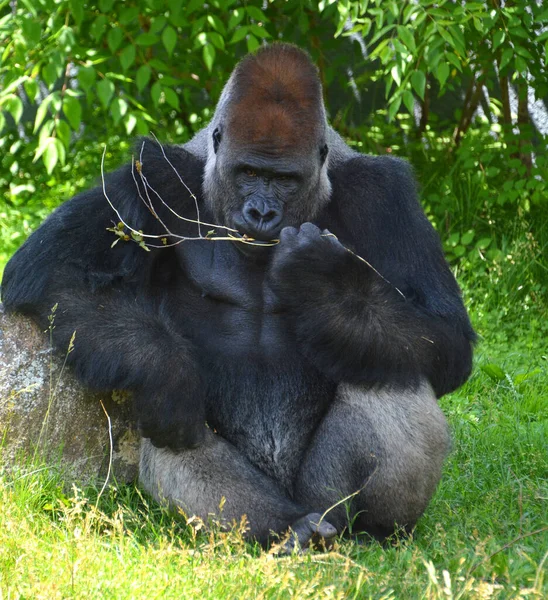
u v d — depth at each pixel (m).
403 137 27.62
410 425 11.65
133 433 13.12
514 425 15.78
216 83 25.22
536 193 23.00
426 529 12.34
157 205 12.22
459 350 12.16
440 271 12.49
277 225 11.38
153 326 11.59
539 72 23.59
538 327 21.00
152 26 21.27
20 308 12.04
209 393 12.17
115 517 10.98
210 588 9.48
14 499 11.33
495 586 10.05
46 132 20.84
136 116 21.62
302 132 11.28
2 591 8.98
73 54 21.58
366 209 12.37
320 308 11.38
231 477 11.46
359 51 25.75
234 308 12.41
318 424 12.17
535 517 12.50
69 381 12.44
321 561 10.41
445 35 19.41
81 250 11.98
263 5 25.00
